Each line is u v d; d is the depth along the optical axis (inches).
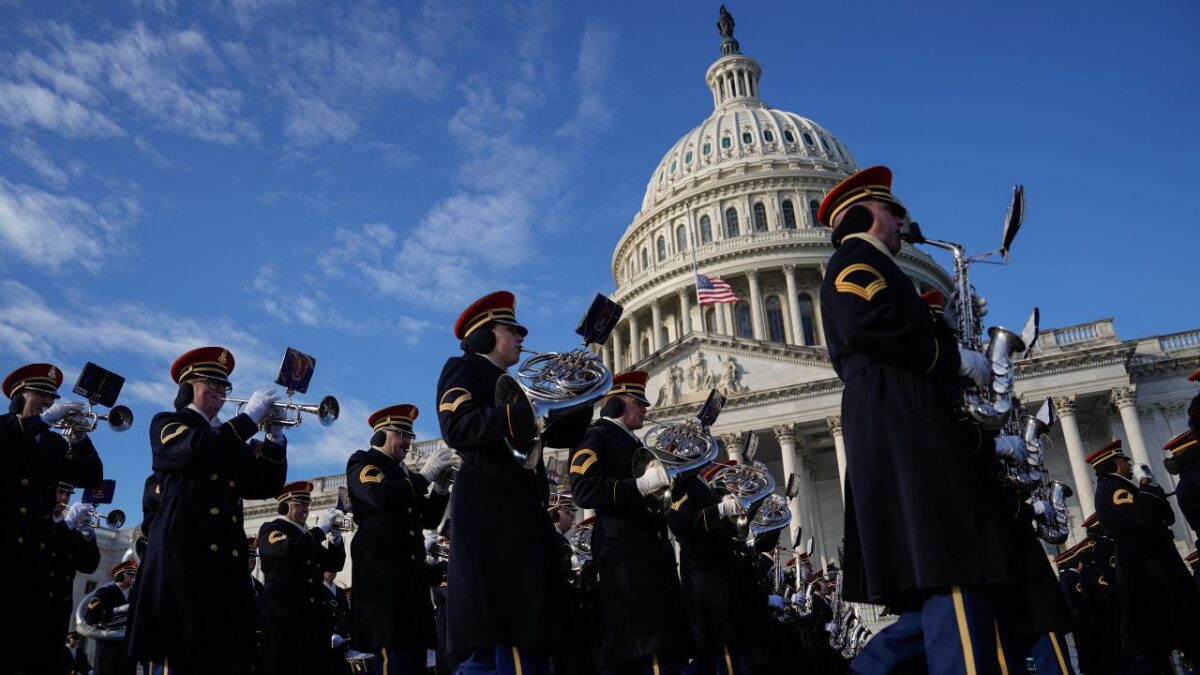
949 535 210.1
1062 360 2400.3
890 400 225.5
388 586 430.3
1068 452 2404.0
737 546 495.5
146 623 355.6
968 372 230.1
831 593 907.4
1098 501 516.7
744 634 445.4
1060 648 313.6
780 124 4697.3
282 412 412.8
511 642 273.6
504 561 281.7
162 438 377.4
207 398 402.0
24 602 394.0
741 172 4347.9
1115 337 2425.0
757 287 3937.0
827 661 800.9
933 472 215.6
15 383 442.0
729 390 2598.4
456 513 292.0
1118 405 2359.7
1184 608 486.0
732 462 568.7
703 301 3006.9
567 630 287.0
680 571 464.8
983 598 211.8
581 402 319.0
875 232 254.7
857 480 228.1
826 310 246.4
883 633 232.2
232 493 390.3
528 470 301.1
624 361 4264.3
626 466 392.2
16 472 402.6
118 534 1600.6
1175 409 2502.5
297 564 534.0
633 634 366.3
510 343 322.0
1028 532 309.9
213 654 360.5
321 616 540.1
